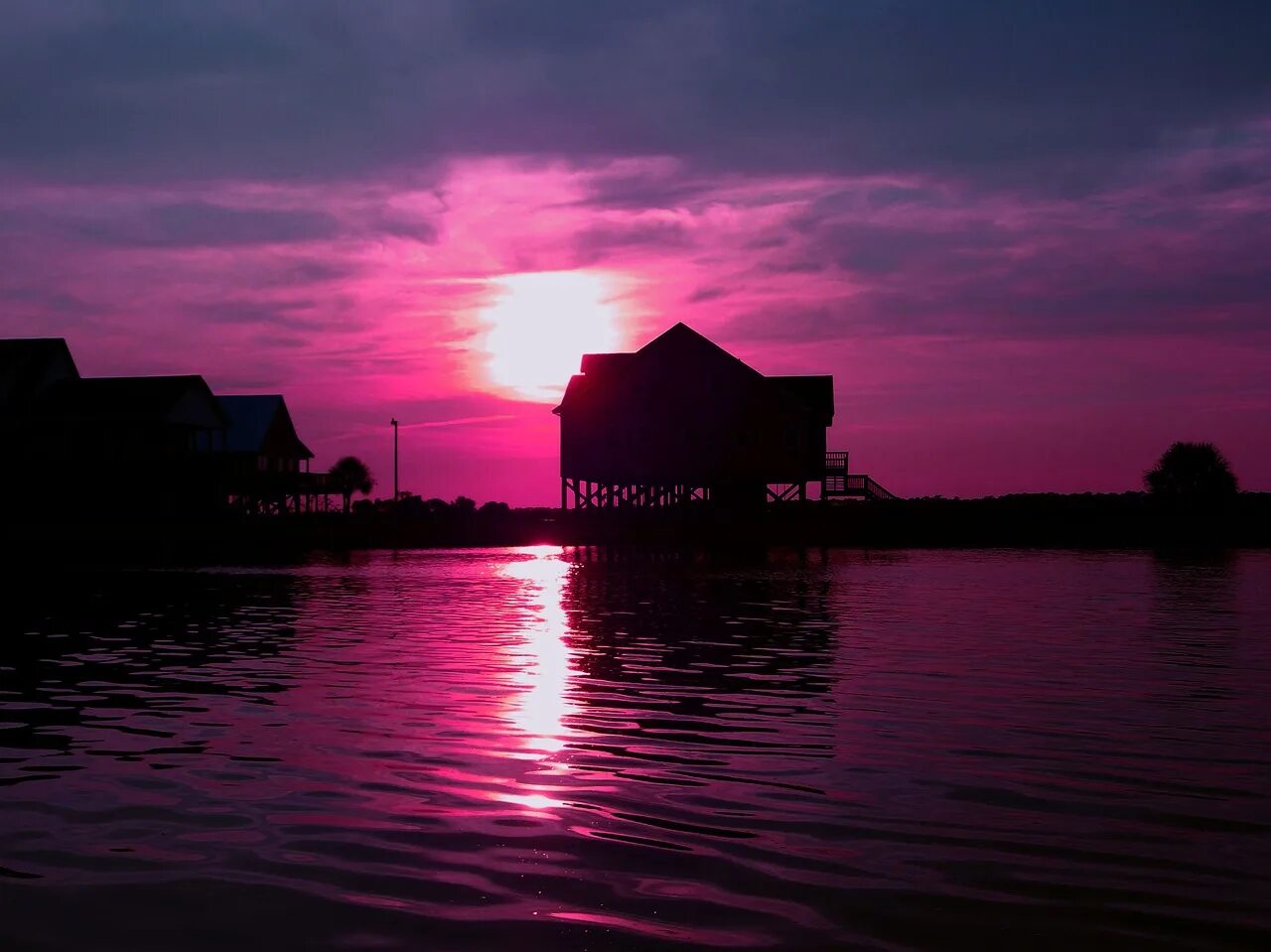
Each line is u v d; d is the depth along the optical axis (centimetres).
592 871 679
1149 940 575
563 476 6512
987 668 1516
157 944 576
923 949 566
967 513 6481
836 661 1593
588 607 2525
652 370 6450
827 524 6328
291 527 6075
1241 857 702
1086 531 6431
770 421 6350
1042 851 716
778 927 594
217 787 875
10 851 721
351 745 1030
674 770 927
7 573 3919
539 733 1085
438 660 1620
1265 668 1509
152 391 6450
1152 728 1101
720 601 2673
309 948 570
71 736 1074
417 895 640
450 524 6444
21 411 6256
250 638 1908
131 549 5419
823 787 872
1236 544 5966
